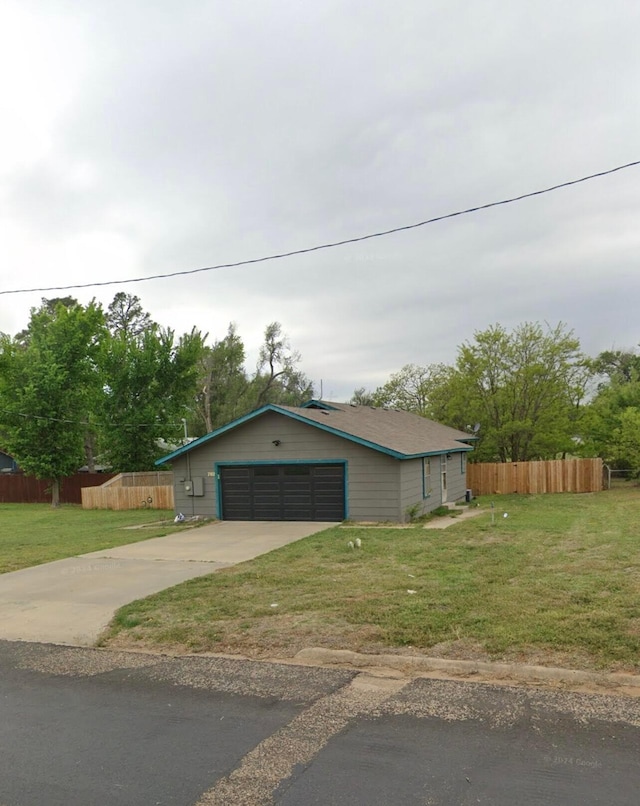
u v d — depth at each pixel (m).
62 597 9.23
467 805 3.47
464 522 16.48
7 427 30.72
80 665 6.30
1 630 7.68
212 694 5.31
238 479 18.73
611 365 50.28
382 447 16.70
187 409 34.97
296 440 18.02
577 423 29.89
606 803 3.45
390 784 3.72
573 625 6.49
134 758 4.18
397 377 44.66
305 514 17.95
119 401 32.59
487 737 4.29
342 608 7.66
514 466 27.28
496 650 5.90
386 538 13.72
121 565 11.70
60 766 4.10
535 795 3.55
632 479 28.11
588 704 4.79
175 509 19.48
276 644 6.52
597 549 11.40
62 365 30.67
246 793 3.68
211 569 10.90
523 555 10.93
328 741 4.32
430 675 5.55
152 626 7.45
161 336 34.12
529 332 29.61
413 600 7.83
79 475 32.38
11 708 5.18
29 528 19.72
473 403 30.38
